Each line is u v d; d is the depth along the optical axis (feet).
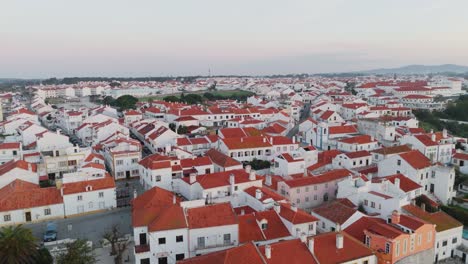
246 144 444.96
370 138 461.37
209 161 373.20
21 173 335.67
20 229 206.28
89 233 267.80
